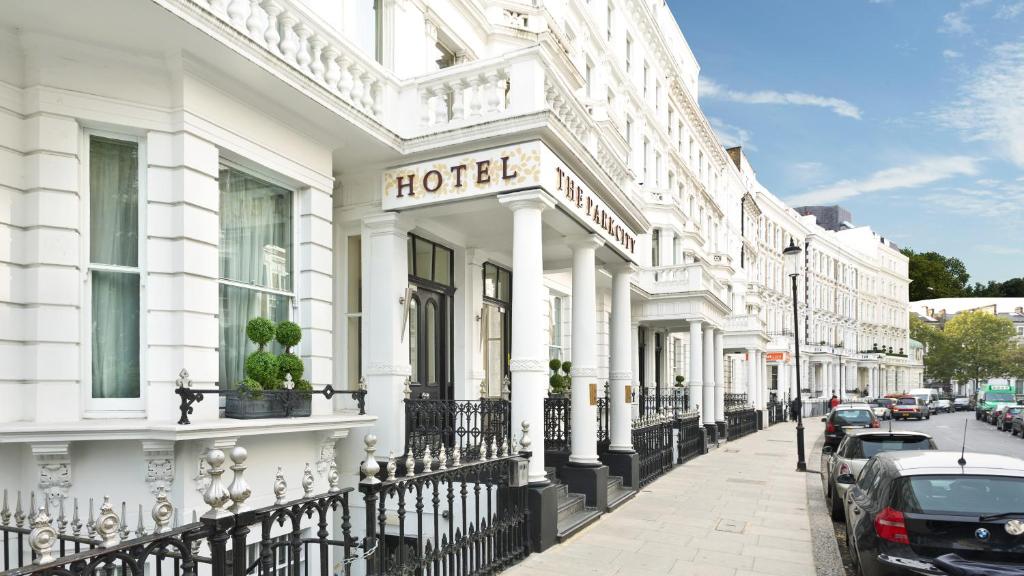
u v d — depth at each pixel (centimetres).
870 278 7512
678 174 2855
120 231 623
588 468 1005
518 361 840
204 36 583
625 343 1243
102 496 568
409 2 1018
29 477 553
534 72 830
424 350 1067
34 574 264
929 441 1046
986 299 11319
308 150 793
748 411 2966
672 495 1205
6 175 560
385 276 913
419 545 568
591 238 1027
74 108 586
